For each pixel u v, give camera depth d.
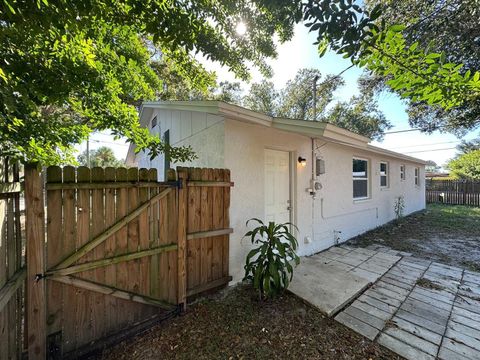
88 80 1.80
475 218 8.45
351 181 5.96
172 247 2.58
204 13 1.84
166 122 6.21
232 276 3.26
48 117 2.25
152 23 1.47
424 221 7.99
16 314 1.73
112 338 2.17
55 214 1.94
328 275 3.44
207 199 2.96
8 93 1.24
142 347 2.09
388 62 1.28
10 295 1.52
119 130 2.48
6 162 1.57
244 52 2.28
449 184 13.20
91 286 2.08
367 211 6.69
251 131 3.58
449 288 3.14
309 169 4.60
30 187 1.81
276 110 15.47
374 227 7.03
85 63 1.75
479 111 5.20
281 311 2.56
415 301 2.79
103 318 2.16
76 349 2.00
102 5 1.31
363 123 14.46
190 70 2.53
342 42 1.17
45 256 1.89
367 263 4.02
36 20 1.07
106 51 2.29
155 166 7.22
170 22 1.50
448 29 3.61
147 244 2.42
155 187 2.49
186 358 1.93
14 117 1.58
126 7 1.48
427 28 3.62
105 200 2.18
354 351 1.99
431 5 3.56
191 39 1.65
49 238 1.91
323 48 1.29
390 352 1.98
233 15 2.01
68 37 1.48
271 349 2.01
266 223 3.94
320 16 1.13
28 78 1.46
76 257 2.01
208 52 2.06
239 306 2.67
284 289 2.92
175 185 2.63
